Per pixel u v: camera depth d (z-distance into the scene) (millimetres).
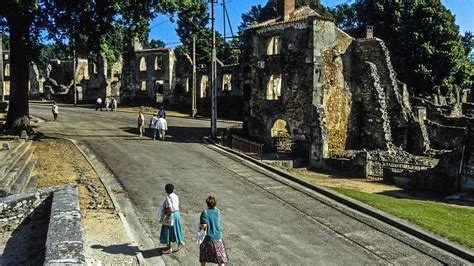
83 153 25391
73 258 8789
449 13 58688
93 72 67062
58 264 8469
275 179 22547
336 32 33500
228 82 55250
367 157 27641
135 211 16266
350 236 15312
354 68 35438
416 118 41031
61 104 64562
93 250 12172
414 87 59438
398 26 59000
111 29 30625
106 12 29656
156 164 24094
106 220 14594
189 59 58406
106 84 64938
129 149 27922
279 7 35875
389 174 26891
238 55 70125
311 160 29812
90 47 31547
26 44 29328
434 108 49406
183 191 19328
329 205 18781
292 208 18062
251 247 13875
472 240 15141
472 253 13945
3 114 45906
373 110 34469
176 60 59438
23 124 30594
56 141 28938
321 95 31969
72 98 68312
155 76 60188
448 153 24906
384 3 60000
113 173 21484
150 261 12352
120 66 68250
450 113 53594
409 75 59219
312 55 31547
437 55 57469
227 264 12602
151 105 59844
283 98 33125
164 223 12969
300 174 27562
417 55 58156
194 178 21641
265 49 34188
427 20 57531
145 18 31359
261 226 15758
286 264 12805
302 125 32094
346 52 34781
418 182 25578
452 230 16156
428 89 58875
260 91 34469
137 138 32812
